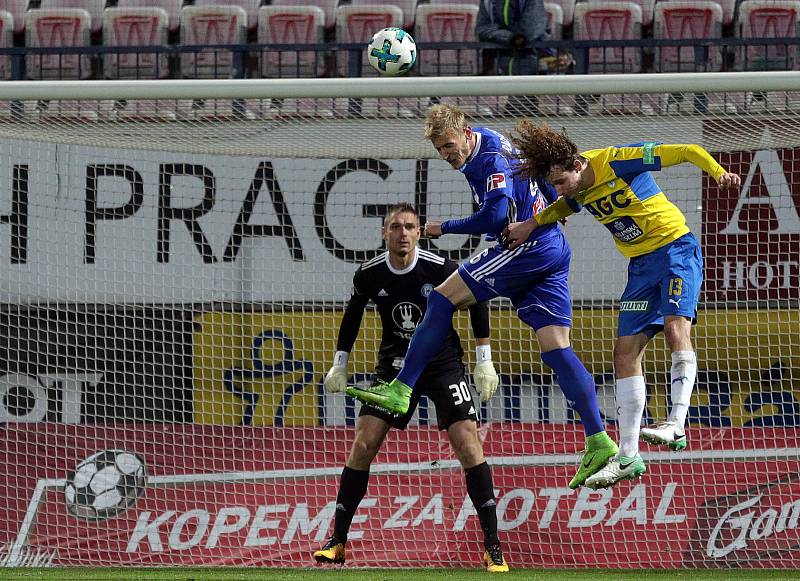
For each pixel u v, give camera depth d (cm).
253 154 2266
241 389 2283
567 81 1725
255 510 2197
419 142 2200
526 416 2241
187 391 2277
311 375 2284
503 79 1744
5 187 2270
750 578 1802
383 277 1891
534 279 1584
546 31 2900
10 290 2270
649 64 3222
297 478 2225
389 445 2205
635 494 2131
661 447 2150
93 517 2188
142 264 2284
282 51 3169
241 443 2252
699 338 2186
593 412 1559
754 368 2164
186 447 2244
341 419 2275
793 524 2086
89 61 3319
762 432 2136
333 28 3366
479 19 2831
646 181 1512
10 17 3353
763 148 2117
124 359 2280
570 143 1483
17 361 2261
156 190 2281
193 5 3359
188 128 2197
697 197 2184
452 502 2169
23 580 1750
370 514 2167
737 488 2117
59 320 2275
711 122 2056
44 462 2216
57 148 2272
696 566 2094
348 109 2277
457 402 1869
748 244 2166
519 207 1611
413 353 1584
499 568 1870
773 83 1694
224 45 2902
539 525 2139
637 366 1538
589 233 2255
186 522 2189
